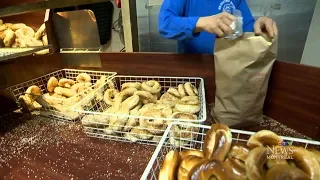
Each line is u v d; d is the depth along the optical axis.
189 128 0.61
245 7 0.99
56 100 0.88
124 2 1.01
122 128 0.71
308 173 0.38
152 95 0.87
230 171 0.40
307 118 0.63
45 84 1.13
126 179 0.56
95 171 0.60
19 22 1.28
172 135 0.60
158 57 0.96
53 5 1.05
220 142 0.47
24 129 0.83
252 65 0.60
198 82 0.92
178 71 0.94
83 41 1.14
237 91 0.64
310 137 0.63
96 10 1.72
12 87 0.98
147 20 1.51
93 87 0.99
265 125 0.71
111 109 0.80
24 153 0.69
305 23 1.17
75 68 1.19
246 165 0.40
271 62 0.62
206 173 0.40
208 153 0.47
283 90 0.69
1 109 0.95
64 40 1.18
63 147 0.71
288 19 1.21
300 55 1.23
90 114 0.77
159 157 0.60
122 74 1.07
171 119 0.60
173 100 0.83
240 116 0.66
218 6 0.96
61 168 0.62
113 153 0.67
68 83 1.06
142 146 0.69
